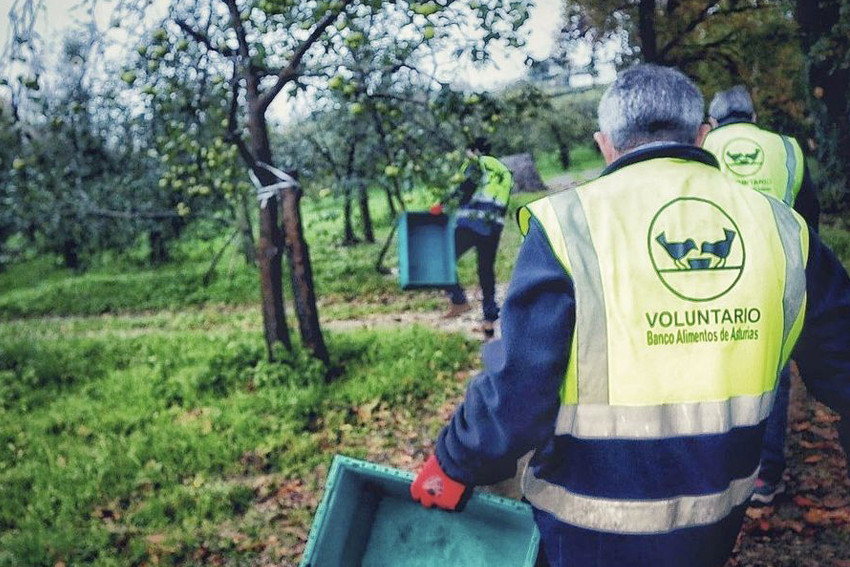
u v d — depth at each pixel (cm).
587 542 148
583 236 144
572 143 1780
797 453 402
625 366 141
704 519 144
